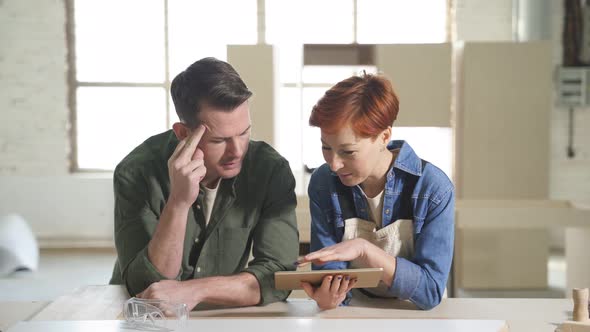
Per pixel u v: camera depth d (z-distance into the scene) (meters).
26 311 1.85
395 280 1.75
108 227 7.44
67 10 7.46
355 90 1.64
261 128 5.06
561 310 1.79
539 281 5.84
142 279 1.81
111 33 7.52
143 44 7.55
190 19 7.55
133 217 1.93
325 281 1.66
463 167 5.75
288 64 7.52
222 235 1.95
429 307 1.79
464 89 5.71
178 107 1.77
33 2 7.37
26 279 5.94
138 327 1.56
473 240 5.82
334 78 7.50
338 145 1.67
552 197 7.43
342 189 1.91
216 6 7.55
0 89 7.40
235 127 1.74
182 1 7.53
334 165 1.70
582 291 1.64
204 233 1.96
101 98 7.56
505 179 5.73
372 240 1.89
